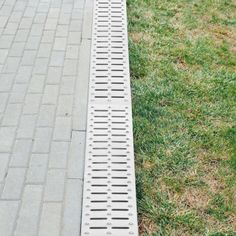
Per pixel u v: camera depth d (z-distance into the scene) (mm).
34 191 3527
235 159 3922
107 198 3463
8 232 3248
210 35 5535
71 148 3896
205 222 3410
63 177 3645
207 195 3613
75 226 3297
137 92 4570
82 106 4324
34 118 4172
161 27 5602
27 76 4656
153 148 3979
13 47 5062
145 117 4297
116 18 5566
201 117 4344
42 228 3275
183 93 4609
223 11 6008
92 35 5258
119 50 5027
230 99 4586
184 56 5133
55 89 4504
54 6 5832
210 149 4012
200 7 6051
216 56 5180
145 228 3350
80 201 3471
